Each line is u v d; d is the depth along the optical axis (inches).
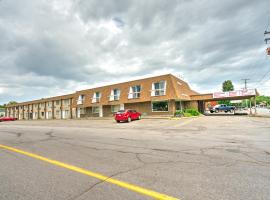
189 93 1393.9
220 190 141.6
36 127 818.2
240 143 319.6
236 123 692.1
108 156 249.9
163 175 174.7
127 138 402.0
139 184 155.5
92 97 1592.0
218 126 605.6
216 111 1958.7
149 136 424.5
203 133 452.4
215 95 1239.5
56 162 226.5
